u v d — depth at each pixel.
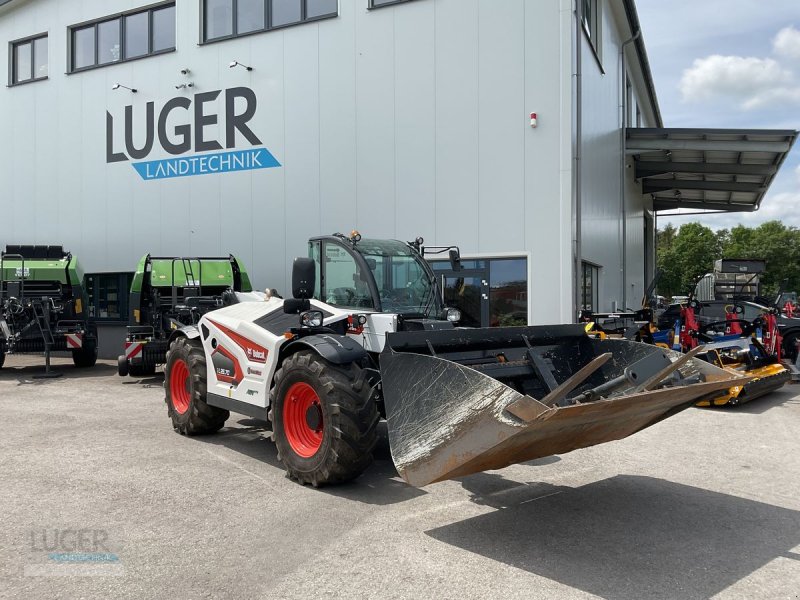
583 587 3.45
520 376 5.01
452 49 12.16
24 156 17.28
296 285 5.43
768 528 4.34
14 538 4.07
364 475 5.50
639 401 3.88
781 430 7.41
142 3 15.59
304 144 13.60
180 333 7.18
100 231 16.19
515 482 5.34
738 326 10.48
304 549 3.93
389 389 4.23
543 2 11.45
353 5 13.04
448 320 5.99
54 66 16.84
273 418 5.41
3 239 17.58
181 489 5.07
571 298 11.30
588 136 12.92
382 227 12.82
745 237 76.88
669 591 3.41
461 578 3.54
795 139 15.12
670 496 5.02
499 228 11.80
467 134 12.05
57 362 14.88
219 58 14.55
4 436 6.95
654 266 31.17
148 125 15.48
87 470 5.59
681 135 16.22
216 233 14.65
